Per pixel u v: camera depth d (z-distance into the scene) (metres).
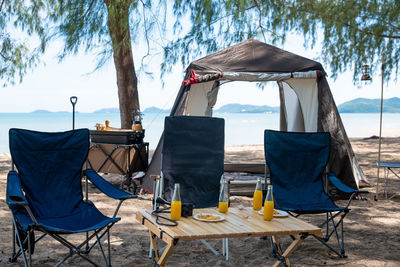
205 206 3.63
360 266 3.17
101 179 3.35
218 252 3.44
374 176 7.45
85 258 2.88
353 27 8.13
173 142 3.81
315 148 4.11
